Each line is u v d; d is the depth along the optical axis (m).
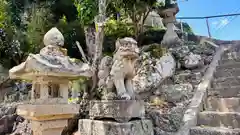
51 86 1.93
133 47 2.89
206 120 3.03
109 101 2.96
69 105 1.88
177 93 3.82
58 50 1.90
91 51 6.18
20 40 7.30
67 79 1.97
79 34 7.82
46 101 1.80
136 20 6.58
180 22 7.36
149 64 4.38
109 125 2.83
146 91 4.09
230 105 3.26
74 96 4.80
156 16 8.42
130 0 6.14
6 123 4.68
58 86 1.97
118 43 3.03
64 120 1.88
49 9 7.81
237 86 3.63
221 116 2.93
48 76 1.81
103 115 3.01
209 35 6.57
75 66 1.88
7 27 7.22
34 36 7.28
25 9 7.72
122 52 2.88
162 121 3.20
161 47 4.88
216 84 3.96
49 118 1.77
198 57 4.69
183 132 2.84
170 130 3.10
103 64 3.72
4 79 6.39
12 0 7.56
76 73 1.83
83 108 4.23
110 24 6.87
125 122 2.75
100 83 3.79
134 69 3.04
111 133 2.79
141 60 4.50
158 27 7.79
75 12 8.27
